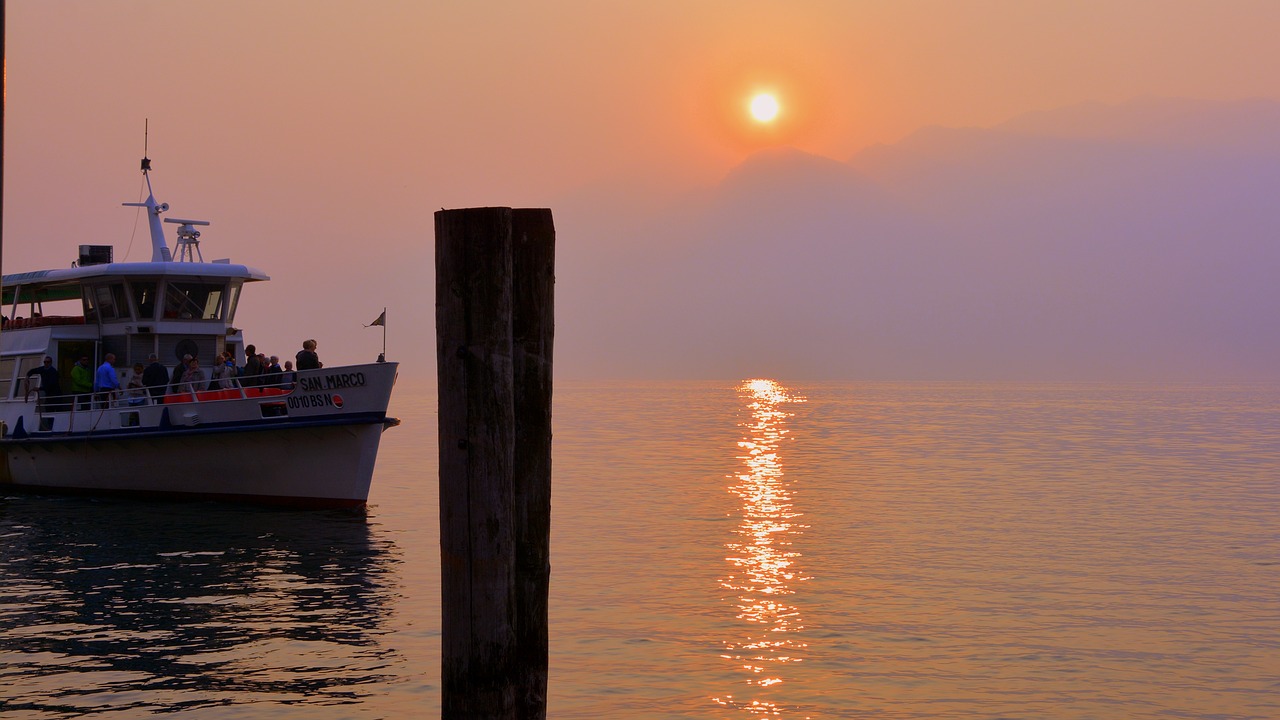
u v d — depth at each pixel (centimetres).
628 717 1431
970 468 5469
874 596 2186
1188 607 2105
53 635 1769
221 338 3612
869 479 4841
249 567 2377
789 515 3516
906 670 1658
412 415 13325
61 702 1422
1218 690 1577
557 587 2259
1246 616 2028
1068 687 1582
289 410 3102
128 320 3506
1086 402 19688
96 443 3328
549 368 798
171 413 3186
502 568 786
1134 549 2823
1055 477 4959
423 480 4622
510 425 782
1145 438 8356
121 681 1516
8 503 3319
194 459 3234
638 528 3189
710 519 3397
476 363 776
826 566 2533
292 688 1491
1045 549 2811
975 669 1667
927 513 3584
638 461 5953
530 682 804
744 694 1530
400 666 1602
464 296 776
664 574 2414
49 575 2275
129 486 3353
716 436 8675
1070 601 2150
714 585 2288
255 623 1861
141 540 2703
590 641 1805
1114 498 4075
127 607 1980
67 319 3641
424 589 2156
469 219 773
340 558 2494
